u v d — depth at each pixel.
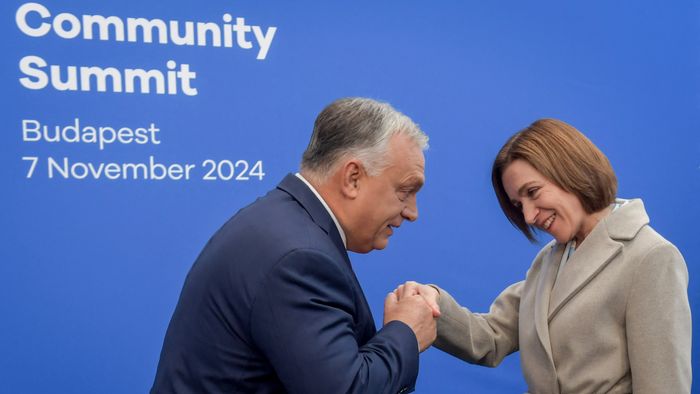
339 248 1.00
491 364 1.46
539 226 1.21
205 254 1.01
